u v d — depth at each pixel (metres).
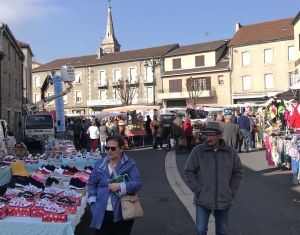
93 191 3.66
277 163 10.21
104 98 53.94
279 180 8.97
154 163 12.83
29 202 4.06
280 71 40.22
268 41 40.78
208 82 45.25
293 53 39.56
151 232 5.41
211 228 5.45
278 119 15.13
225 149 4.02
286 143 9.62
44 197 4.28
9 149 9.61
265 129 16.31
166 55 49.00
